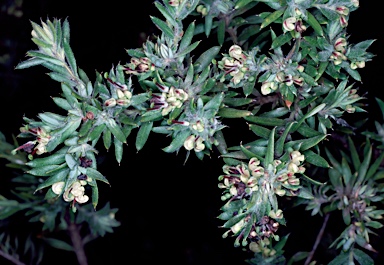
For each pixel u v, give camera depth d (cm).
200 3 36
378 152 42
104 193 49
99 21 48
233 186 30
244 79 31
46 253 50
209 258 49
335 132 42
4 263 48
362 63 32
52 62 31
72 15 49
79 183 29
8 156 42
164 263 50
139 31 48
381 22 43
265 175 29
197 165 47
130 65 31
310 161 30
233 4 35
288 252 45
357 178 38
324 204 41
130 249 50
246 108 36
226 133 43
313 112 30
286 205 38
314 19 30
